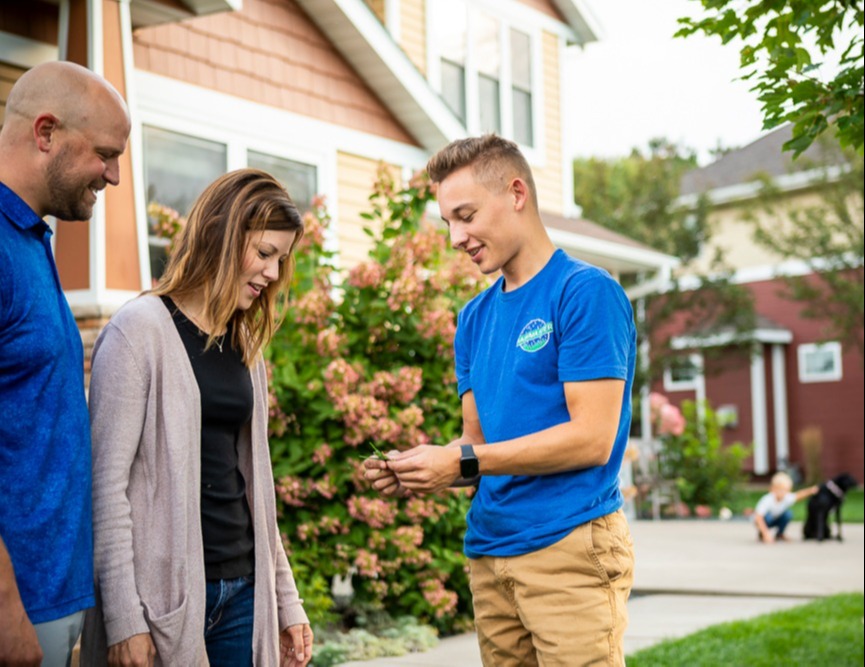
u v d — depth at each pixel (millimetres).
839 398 24469
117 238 6457
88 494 2242
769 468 25047
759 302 25422
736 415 25438
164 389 2438
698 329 21719
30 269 2127
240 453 2648
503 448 2527
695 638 6098
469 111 13156
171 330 2477
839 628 6391
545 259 2684
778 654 5660
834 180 20688
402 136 10492
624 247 13969
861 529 13898
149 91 8086
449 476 2518
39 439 2119
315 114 9555
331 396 5871
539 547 2564
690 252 22469
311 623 5832
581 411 2510
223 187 2549
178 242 2576
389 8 12258
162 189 8164
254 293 2576
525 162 2678
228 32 8797
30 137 2164
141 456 2426
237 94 8836
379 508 5930
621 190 23391
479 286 6641
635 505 16469
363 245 9938
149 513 2410
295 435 6098
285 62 9312
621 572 2580
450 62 13039
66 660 2197
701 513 16641
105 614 2326
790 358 25141
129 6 6965
